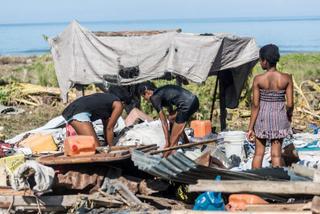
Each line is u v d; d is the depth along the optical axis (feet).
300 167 30.68
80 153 32.71
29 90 83.46
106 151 34.14
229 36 44.98
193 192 30.45
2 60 189.57
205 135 41.60
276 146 33.76
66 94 47.88
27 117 71.15
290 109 33.50
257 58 46.11
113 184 32.24
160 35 45.47
